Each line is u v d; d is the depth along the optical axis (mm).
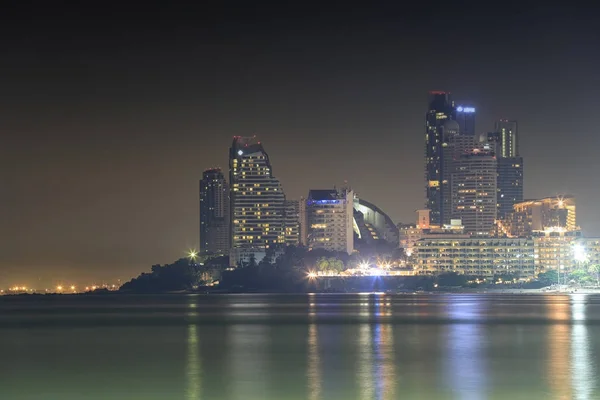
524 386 185500
